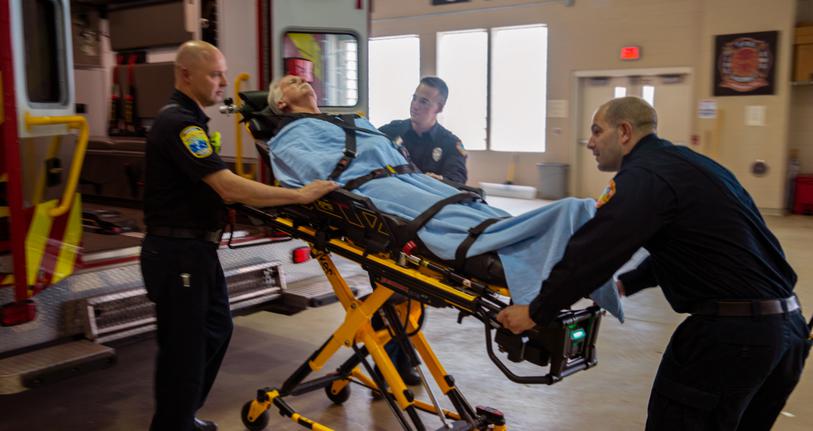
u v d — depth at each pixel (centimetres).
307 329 481
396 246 256
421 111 393
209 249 281
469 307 235
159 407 278
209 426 317
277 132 312
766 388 231
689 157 217
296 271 418
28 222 310
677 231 210
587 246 203
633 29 1105
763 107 1003
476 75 1287
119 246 369
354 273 452
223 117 448
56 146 357
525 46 1227
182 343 275
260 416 319
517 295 221
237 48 430
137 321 334
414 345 302
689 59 1062
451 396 293
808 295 573
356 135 301
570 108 1188
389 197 269
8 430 327
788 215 1012
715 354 210
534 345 232
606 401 365
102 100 600
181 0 510
